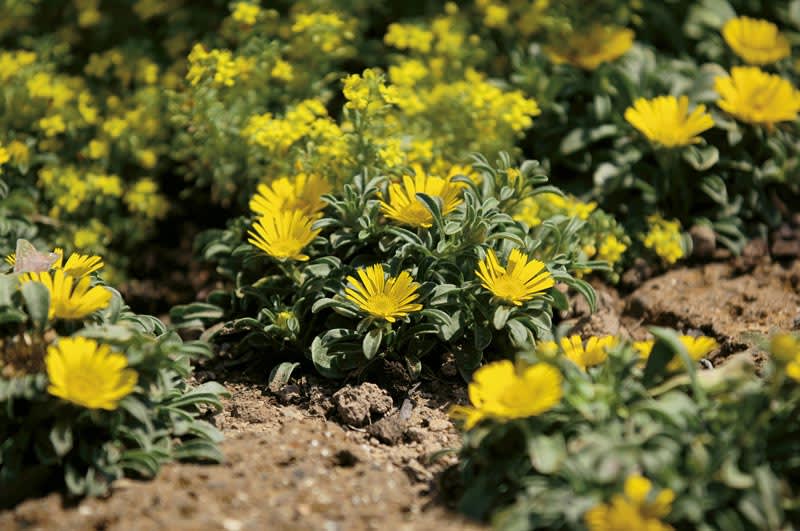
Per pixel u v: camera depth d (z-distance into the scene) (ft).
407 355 20.15
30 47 29.50
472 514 16.06
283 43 26.94
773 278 23.98
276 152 23.08
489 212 20.04
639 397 16.19
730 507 14.88
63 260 23.70
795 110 23.77
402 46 25.62
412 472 17.49
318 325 21.06
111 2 30.27
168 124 26.20
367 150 21.94
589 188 25.39
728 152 25.38
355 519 15.85
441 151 23.98
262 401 20.12
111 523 15.39
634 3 27.02
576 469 15.02
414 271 19.76
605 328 21.89
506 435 16.17
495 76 27.76
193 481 16.51
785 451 15.40
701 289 23.66
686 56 27.84
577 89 25.79
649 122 23.31
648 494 14.76
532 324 19.86
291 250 20.31
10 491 16.26
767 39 25.58
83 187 23.90
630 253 24.48
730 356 21.22
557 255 21.20
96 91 28.43
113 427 16.49
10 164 23.94
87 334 16.48
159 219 27.04
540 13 26.30
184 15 28.48
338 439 18.29
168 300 24.98
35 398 16.25
